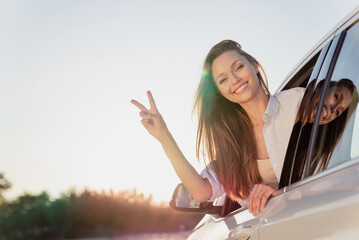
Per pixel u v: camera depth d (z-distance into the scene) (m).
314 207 1.39
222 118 2.76
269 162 2.62
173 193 2.70
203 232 2.89
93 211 128.50
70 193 128.12
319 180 1.50
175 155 2.67
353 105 1.59
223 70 2.69
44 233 124.06
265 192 1.97
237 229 1.99
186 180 2.68
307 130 1.84
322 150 1.68
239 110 2.76
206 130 2.81
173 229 127.62
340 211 1.24
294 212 1.52
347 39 1.77
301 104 1.96
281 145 2.49
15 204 124.19
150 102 2.68
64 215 125.94
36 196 125.38
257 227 1.85
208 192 2.68
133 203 131.75
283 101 2.51
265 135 2.51
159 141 2.68
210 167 2.75
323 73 1.86
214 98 2.79
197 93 2.85
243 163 2.65
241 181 2.64
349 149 1.51
